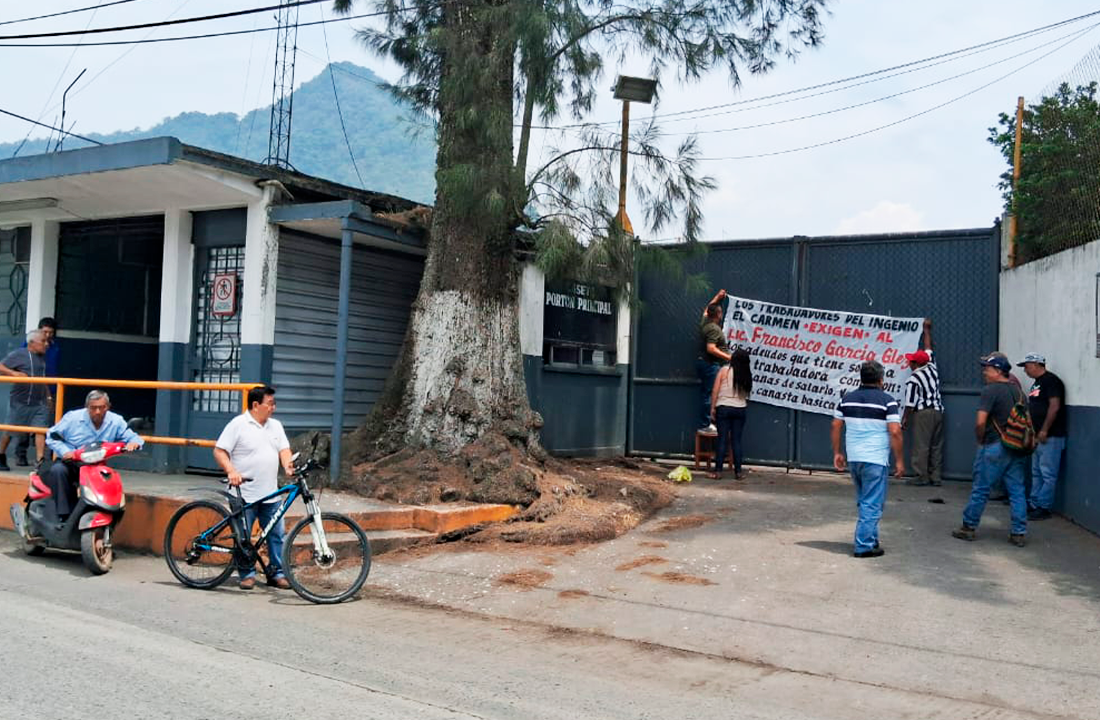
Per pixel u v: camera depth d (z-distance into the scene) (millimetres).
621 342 15969
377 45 12805
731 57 11906
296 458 11516
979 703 5656
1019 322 12469
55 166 11867
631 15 11578
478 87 11148
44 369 12680
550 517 10383
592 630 7137
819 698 5723
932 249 13836
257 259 12102
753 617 7367
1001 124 13945
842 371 14234
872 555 9109
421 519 9992
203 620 7148
